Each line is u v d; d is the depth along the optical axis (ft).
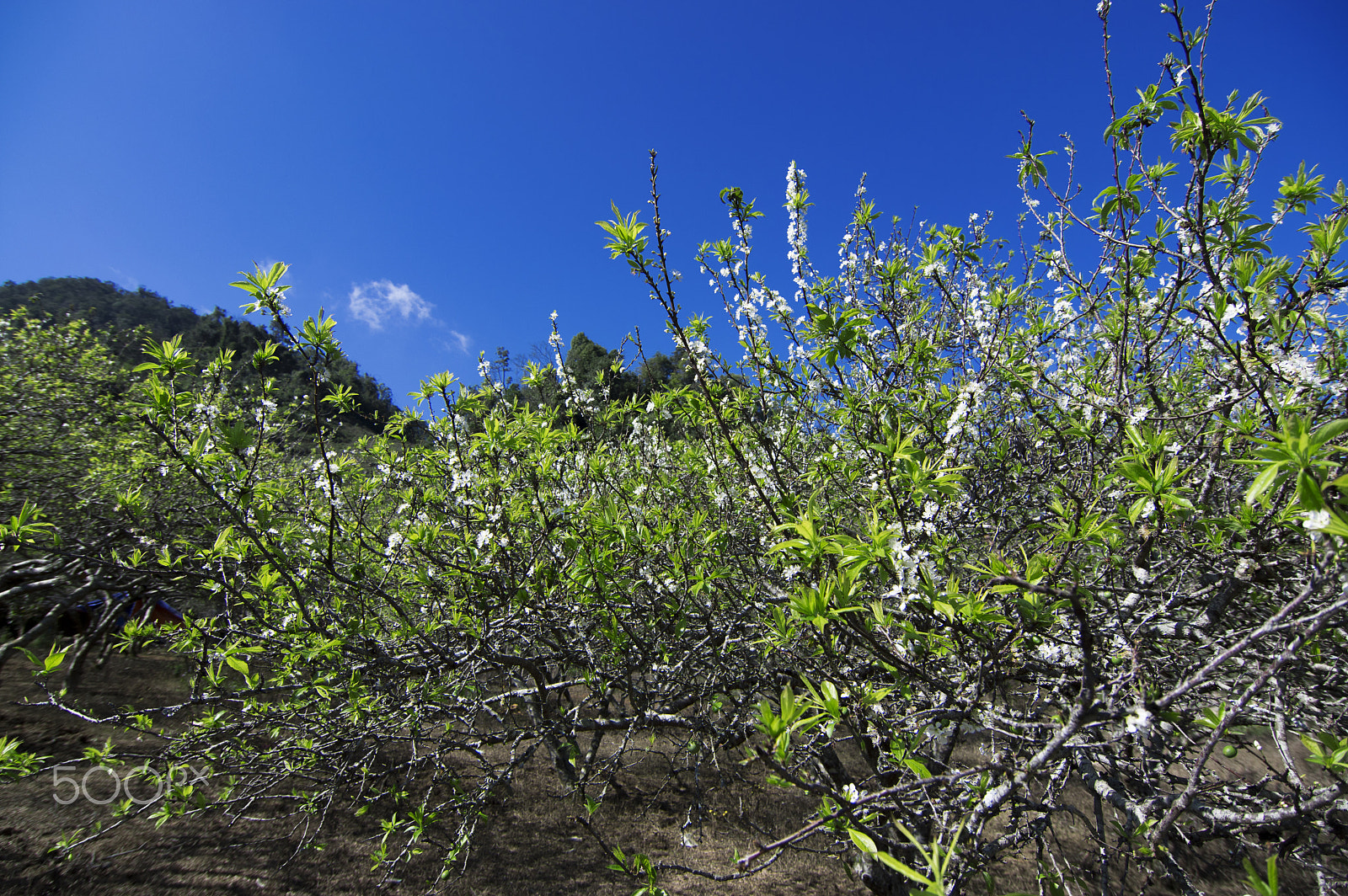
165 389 7.88
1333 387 5.57
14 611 23.88
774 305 9.61
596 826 22.68
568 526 10.73
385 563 11.98
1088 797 14.61
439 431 11.71
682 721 12.84
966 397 7.65
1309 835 5.86
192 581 12.19
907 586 5.38
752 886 18.43
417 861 20.27
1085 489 7.25
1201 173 5.51
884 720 7.02
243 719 12.52
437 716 12.50
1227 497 7.52
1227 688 6.49
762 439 8.48
